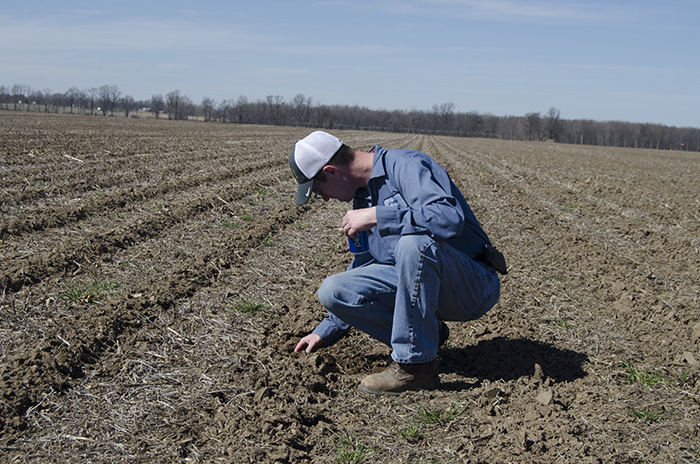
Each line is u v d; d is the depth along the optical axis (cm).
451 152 3170
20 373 327
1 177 1030
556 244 768
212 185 1111
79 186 970
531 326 452
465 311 349
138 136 2466
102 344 378
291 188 1156
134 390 326
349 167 323
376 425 305
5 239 620
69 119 3947
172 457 266
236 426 291
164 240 658
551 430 293
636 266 672
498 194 1286
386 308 343
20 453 263
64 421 292
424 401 331
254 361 367
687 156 4875
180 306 458
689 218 1094
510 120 10888
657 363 391
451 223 299
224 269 566
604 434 293
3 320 406
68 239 629
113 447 271
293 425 293
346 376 359
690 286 600
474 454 278
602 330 455
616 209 1150
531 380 348
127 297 459
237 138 2878
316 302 478
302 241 716
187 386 334
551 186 1499
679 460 272
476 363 380
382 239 333
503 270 348
